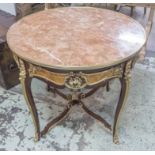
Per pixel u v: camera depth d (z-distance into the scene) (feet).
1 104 5.73
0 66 5.69
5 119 5.33
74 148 4.71
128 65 3.73
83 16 4.75
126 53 3.59
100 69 3.57
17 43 3.84
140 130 5.05
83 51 3.65
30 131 5.05
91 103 5.72
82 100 5.80
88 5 6.86
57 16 4.75
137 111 5.49
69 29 4.27
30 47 3.74
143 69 6.84
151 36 8.61
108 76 3.77
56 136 4.94
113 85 6.27
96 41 3.90
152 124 5.19
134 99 5.82
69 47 3.75
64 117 5.10
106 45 3.79
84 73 3.53
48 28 4.29
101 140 4.85
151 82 6.37
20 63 3.78
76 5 6.88
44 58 3.50
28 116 5.39
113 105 5.66
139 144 4.77
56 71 3.58
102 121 5.01
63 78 3.63
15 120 5.30
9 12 6.83
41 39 3.95
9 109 5.58
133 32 4.15
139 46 3.76
